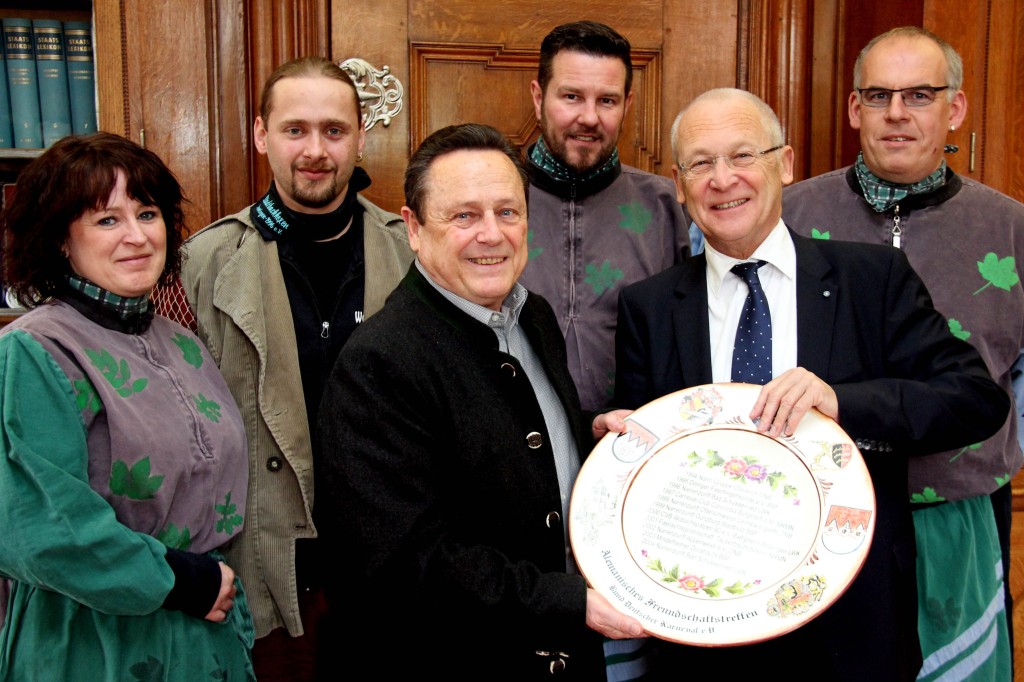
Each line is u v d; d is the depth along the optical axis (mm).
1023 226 1622
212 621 1288
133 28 1909
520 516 1230
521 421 1257
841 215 1694
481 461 1218
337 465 1201
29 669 1188
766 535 1174
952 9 1900
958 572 1545
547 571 1250
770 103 2131
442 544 1176
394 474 1182
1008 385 1631
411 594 1160
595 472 1252
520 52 2084
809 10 2115
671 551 1181
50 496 1119
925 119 1577
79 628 1205
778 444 1227
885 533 1271
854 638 1238
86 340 1236
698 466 1240
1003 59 1920
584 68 1661
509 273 1251
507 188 1229
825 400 1206
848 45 2100
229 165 1985
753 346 1322
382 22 2043
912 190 1635
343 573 1269
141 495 1224
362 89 2043
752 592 1126
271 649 1671
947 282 1606
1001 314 1587
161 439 1245
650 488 1234
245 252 1558
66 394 1170
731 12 2135
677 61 2129
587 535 1199
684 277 1417
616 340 1479
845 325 1306
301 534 1524
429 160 1251
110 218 1256
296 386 1530
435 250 1243
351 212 1632
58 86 1938
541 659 1253
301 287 1585
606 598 1140
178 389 1322
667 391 1374
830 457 1193
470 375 1236
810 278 1330
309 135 1532
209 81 1946
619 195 1798
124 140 1292
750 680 1319
